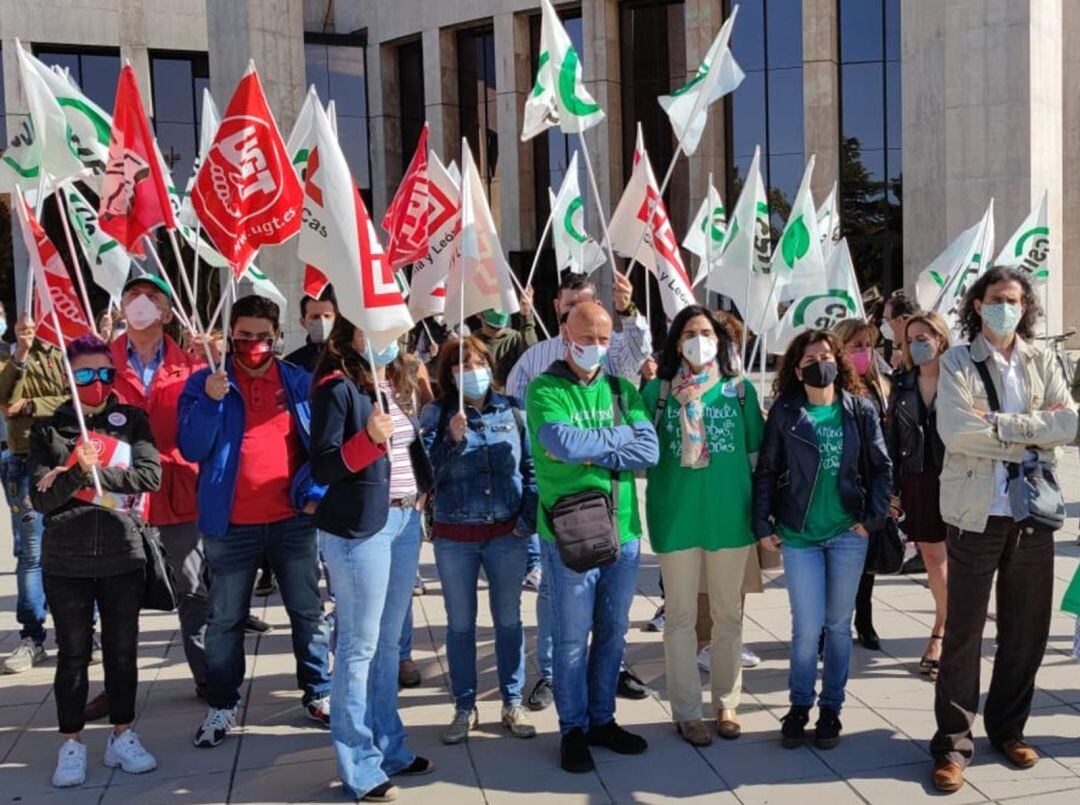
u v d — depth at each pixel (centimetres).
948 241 1686
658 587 802
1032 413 443
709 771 472
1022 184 1617
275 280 1644
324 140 427
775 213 2572
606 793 452
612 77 2647
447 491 516
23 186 633
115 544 470
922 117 1861
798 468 488
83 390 466
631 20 2667
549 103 703
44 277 463
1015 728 472
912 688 567
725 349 514
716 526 496
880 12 2459
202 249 764
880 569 521
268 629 712
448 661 523
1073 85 2592
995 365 455
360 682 446
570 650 476
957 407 449
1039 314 466
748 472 506
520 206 2773
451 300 643
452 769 481
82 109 686
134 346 577
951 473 457
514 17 2720
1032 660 465
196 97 2905
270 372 524
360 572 437
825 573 494
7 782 479
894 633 661
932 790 446
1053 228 1664
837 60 2502
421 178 644
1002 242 1631
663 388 508
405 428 464
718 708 514
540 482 484
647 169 707
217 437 503
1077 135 2588
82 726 484
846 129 2517
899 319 643
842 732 511
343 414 434
